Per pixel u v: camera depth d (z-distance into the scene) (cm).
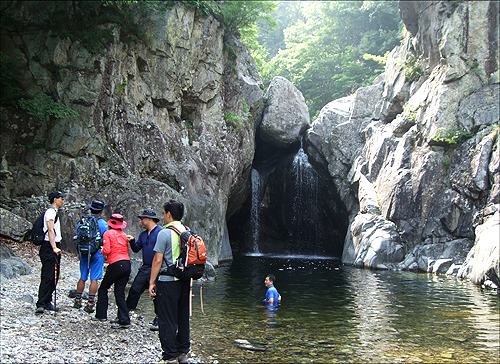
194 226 1677
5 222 1130
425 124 1934
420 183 1845
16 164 1395
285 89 2686
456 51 1900
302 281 1341
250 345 596
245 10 2184
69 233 1271
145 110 1717
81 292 685
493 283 1207
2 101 1438
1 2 1509
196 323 722
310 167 2680
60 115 1388
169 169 1670
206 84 1981
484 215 1611
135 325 634
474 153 1722
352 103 2552
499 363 538
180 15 1820
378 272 1636
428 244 1758
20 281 812
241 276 1452
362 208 2122
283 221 2808
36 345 476
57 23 1520
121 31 1625
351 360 543
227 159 2027
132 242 650
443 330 711
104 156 1513
